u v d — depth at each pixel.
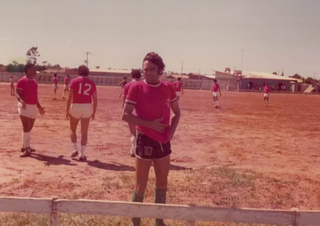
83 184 7.49
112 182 7.52
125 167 9.00
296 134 15.85
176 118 4.86
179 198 6.77
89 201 3.93
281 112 27.77
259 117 22.95
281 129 17.42
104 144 11.91
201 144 12.61
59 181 7.65
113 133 14.20
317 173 9.07
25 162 9.21
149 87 4.64
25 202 3.94
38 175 8.09
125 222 5.42
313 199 7.07
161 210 3.90
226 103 36.56
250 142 13.34
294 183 7.96
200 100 40.34
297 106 36.72
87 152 10.66
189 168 9.09
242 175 8.33
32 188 7.16
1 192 6.86
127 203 3.92
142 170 4.77
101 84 95.12
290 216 3.83
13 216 5.51
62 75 99.31
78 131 14.35
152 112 4.64
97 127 15.64
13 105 24.14
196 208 3.87
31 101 9.76
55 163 9.22
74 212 3.95
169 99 4.78
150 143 4.68
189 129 16.12
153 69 4.60
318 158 10.91
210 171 8.64
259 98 52.12
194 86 96.81
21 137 12.49
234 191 7.30
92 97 9.62
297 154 11.41
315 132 16.70
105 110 23.39
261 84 101.38
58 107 24.00
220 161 10.09
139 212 3.92
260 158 10.65
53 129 14.55
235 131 16.08
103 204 3.93
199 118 20.89
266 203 6.76
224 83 98.25
